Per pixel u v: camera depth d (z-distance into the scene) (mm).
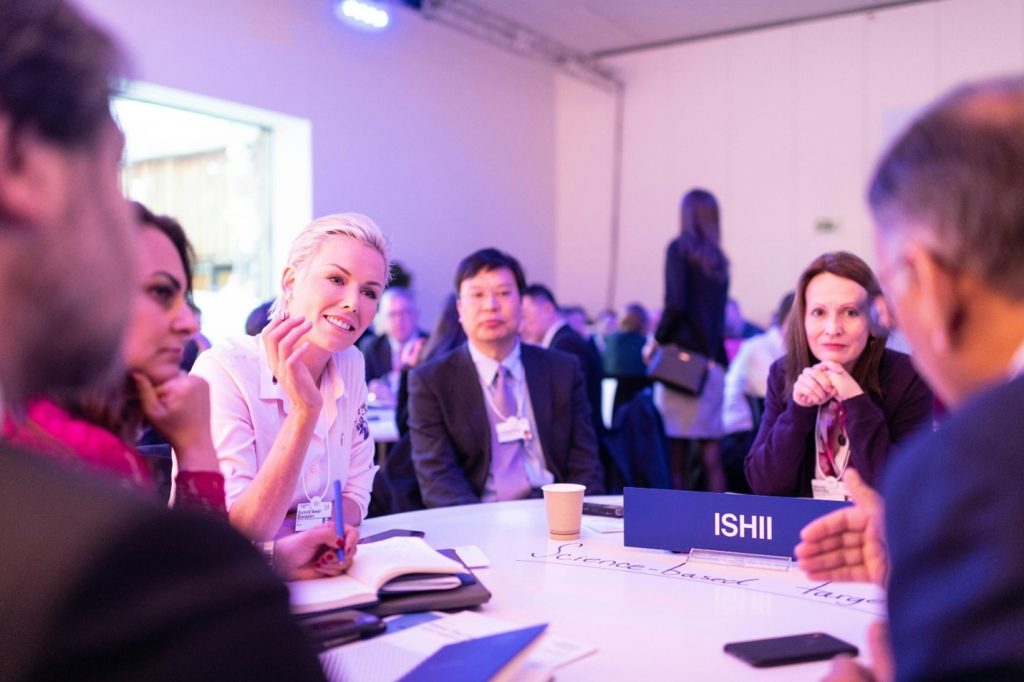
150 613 398
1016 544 491
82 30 468
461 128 7211
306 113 5734
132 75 498
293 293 1758
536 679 893
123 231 493
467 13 6957
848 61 7180
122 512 419
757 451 2100
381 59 6363
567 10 7105
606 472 3176
